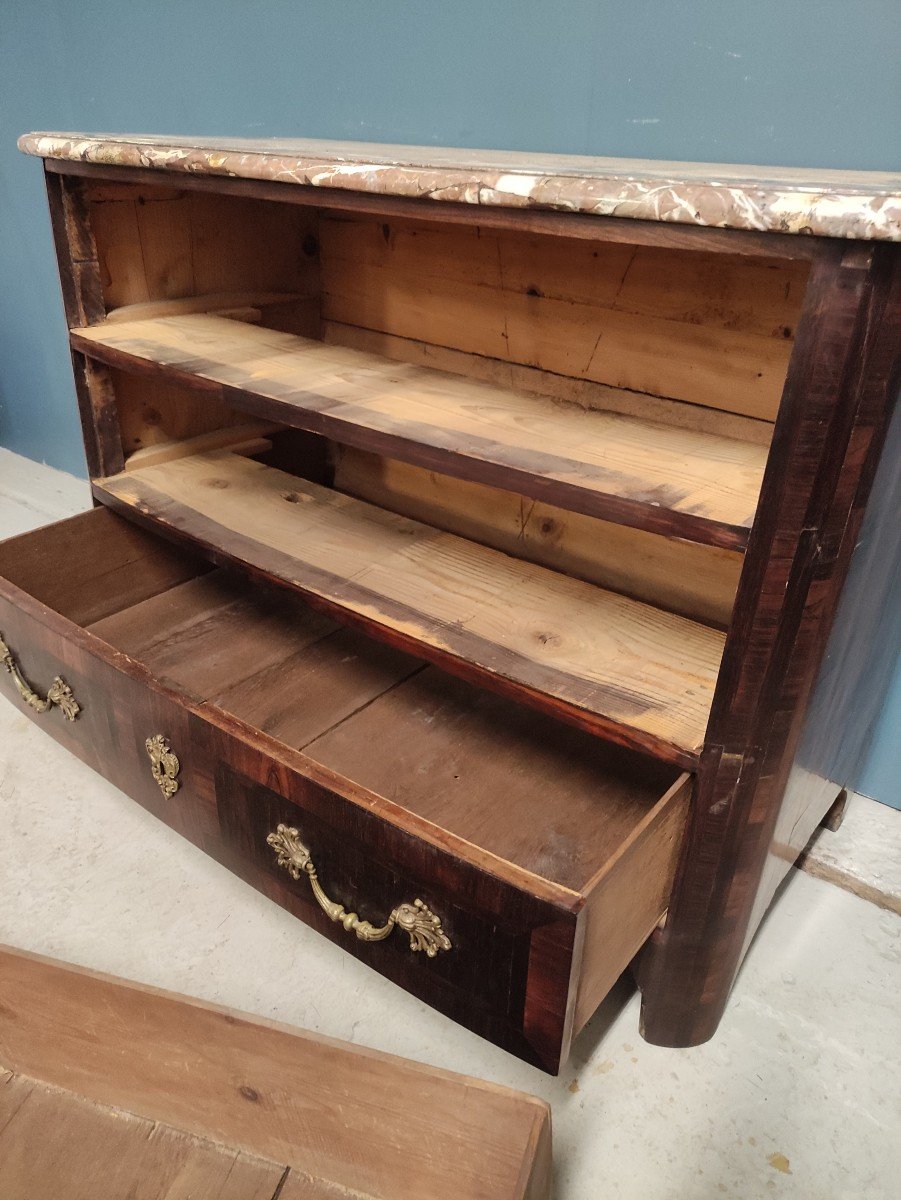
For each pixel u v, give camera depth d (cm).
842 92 90
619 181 63
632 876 75
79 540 126
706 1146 89
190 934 108
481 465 81
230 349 111
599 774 106
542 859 94
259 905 112
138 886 114
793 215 56
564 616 101
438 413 93
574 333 114
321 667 123
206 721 86
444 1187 81
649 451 85
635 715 85
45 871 116
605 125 105
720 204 59
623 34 99
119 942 107
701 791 81
